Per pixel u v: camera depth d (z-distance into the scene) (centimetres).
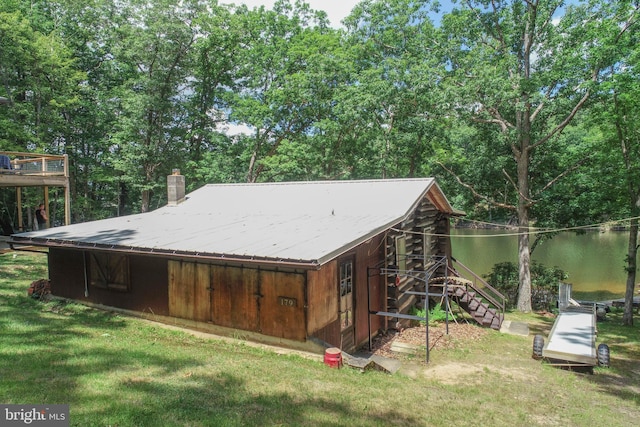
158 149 2902
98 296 1198
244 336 969
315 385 698
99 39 3159
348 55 2706
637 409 776
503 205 2316
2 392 523
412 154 2716
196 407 545
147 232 1187
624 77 1562
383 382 795
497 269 2592
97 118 2977
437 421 617
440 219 1761
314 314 916
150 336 950
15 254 1881
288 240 955
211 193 1733
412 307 1527
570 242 4484
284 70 2822
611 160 1853
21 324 891
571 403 783
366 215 1238
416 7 2719
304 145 2681
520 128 2062
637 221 1792
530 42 2023
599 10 1825
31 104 2527
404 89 2289
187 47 2898
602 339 1454
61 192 3041
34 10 2802
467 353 1142
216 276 1004
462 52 2167
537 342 1109
